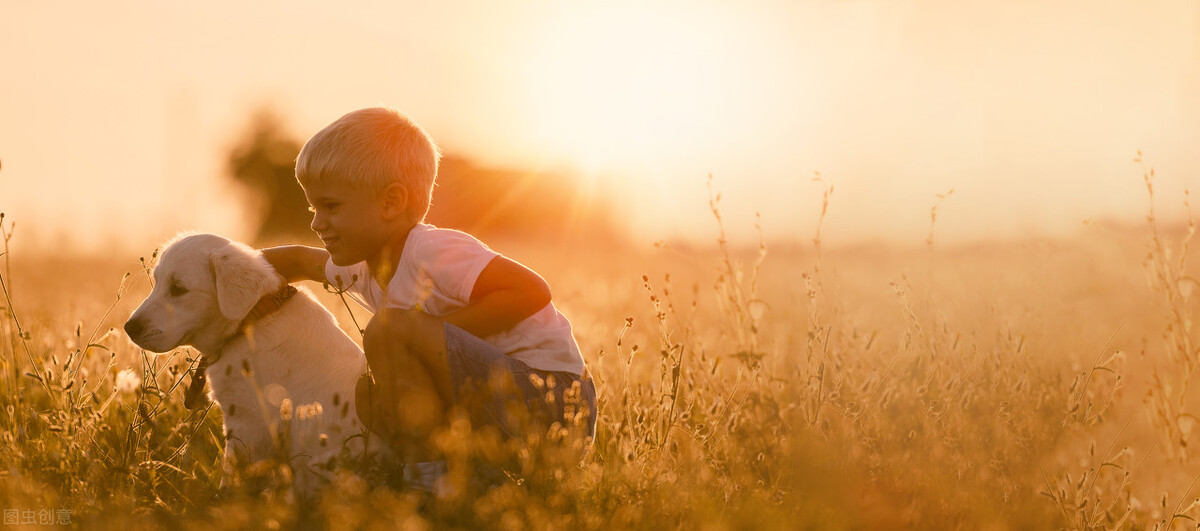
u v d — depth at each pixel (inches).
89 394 141.6
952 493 128.7
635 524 110.2
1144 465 135.0
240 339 146.2
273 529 106.1
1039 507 128.5
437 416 131.5
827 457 132.6
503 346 142.3
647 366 212.8
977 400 149.7
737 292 178.5
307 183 141.6
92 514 114.5
